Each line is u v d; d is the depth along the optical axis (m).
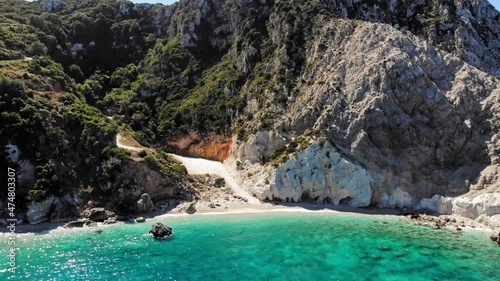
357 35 71.31
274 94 72.75
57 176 52.00
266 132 67.88
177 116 82.50
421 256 37.53
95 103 79.56
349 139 61.88
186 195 59.88
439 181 57.78
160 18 113.31
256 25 87.56
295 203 59.69
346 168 58.53
